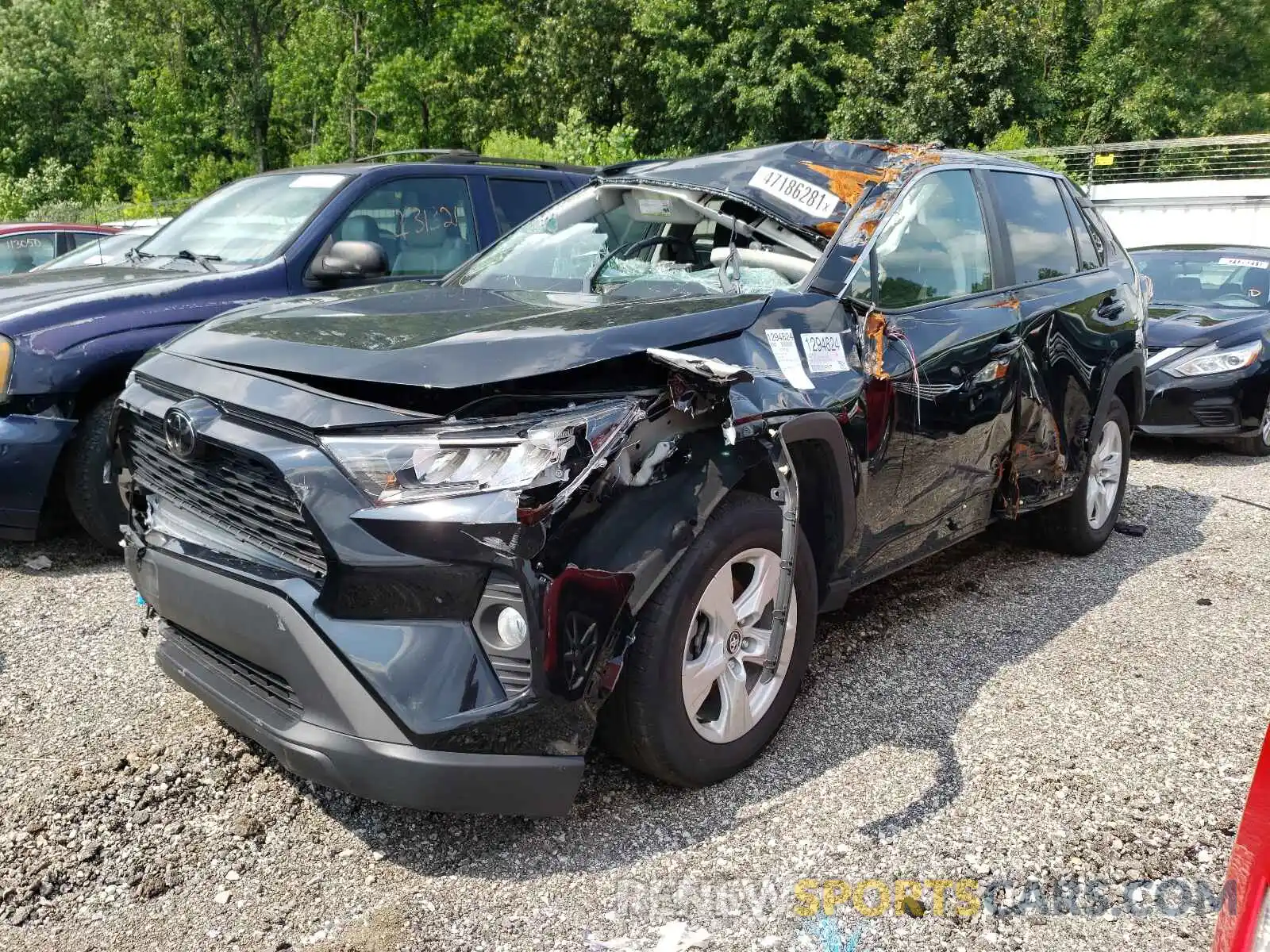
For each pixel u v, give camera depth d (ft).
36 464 14.08
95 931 7.41
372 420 7.53
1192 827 8.80
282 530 7.86
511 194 20.84
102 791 9.12
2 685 11.13
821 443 9.61
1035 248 14.58
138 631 12.63
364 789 7.37
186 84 156.97
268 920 7.55
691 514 8.16
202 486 8.66
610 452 7.58
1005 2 90.22
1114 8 103.55
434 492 7.24
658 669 8.17
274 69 154.81
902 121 90.68
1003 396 12.80
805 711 10.82
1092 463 15.97
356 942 7.30
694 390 8.16
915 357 11.08
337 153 138.41
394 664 7.24
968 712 10.89
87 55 155.53
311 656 7.45
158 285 15.62
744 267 11.09
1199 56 100.78
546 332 8.25
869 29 99.25
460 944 7.30
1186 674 11.95
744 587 9.32
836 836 8.58
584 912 7.65
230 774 9.46
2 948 7.22
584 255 12.41
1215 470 23.84
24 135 151.94
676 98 101.40
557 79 114.01
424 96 125.70
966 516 12.91
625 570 7.70
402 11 129.08
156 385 9.21
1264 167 73.82
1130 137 103.30
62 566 14.99
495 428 7.44
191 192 144.46
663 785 9.28
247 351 8.70
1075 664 12.19
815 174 11.82
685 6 98.32
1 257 32.19
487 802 7.38
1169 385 24.52
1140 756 10.00
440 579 7.29
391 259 18.70
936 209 12.53
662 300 9.97
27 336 14.03
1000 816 8.91
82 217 77.41
